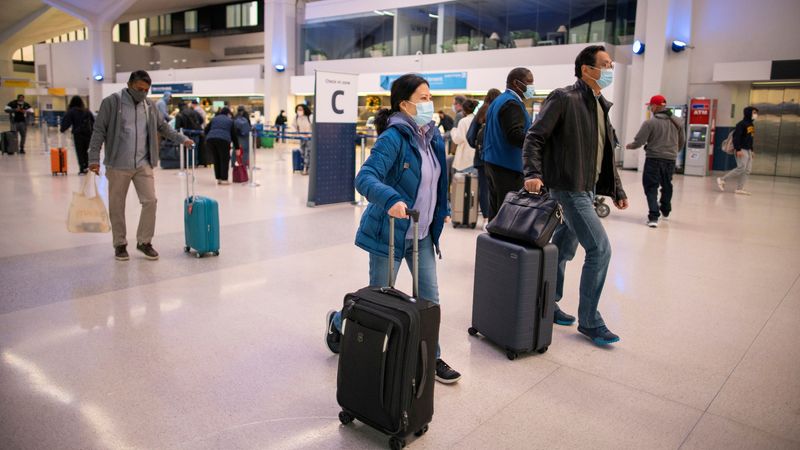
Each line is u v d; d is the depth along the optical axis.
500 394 2.82
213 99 31.03
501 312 3.26
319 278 4.72
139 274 4.72
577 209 3.34
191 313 3.84
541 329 3.24
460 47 21.05
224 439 2.37
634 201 9.83
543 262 3.17
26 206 7.78
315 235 6.38
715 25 15.10
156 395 2.72
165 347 3.28
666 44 15.29
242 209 8.06
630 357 3.29
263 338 3.44
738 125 10.91
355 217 7.54
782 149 15.07
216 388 2.80
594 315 3.48
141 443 2.32
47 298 4.07
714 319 3.94
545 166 3.42
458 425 2.52
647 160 7.32
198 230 5.23
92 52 35.94
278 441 2.37
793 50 14.14
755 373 3.09
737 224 7.62
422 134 2.79
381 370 2.24
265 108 27.17
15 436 2.34
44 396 2.69
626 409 2.69
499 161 4.56
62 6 34.44
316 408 2.64
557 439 2.43
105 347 3.26
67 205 7.91
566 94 3.28
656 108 7.24
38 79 40.94
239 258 5.32
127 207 8.01
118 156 4.93
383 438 2.42
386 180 2.74
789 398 2.81
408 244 2.84
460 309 4.06
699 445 2.40
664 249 6.08
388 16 23.11
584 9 17.91
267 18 26.64
